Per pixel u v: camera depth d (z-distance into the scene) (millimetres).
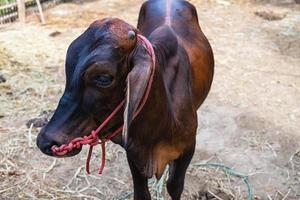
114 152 4449
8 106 5129
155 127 2605
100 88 2293
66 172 4242
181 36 3410
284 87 5500
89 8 7598
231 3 7887
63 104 2357
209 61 3582
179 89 2906
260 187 4051
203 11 7582
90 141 2430
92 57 2238
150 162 2727
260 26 7086
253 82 5594
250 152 4449
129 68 2318
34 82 5543
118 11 7512
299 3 7898
